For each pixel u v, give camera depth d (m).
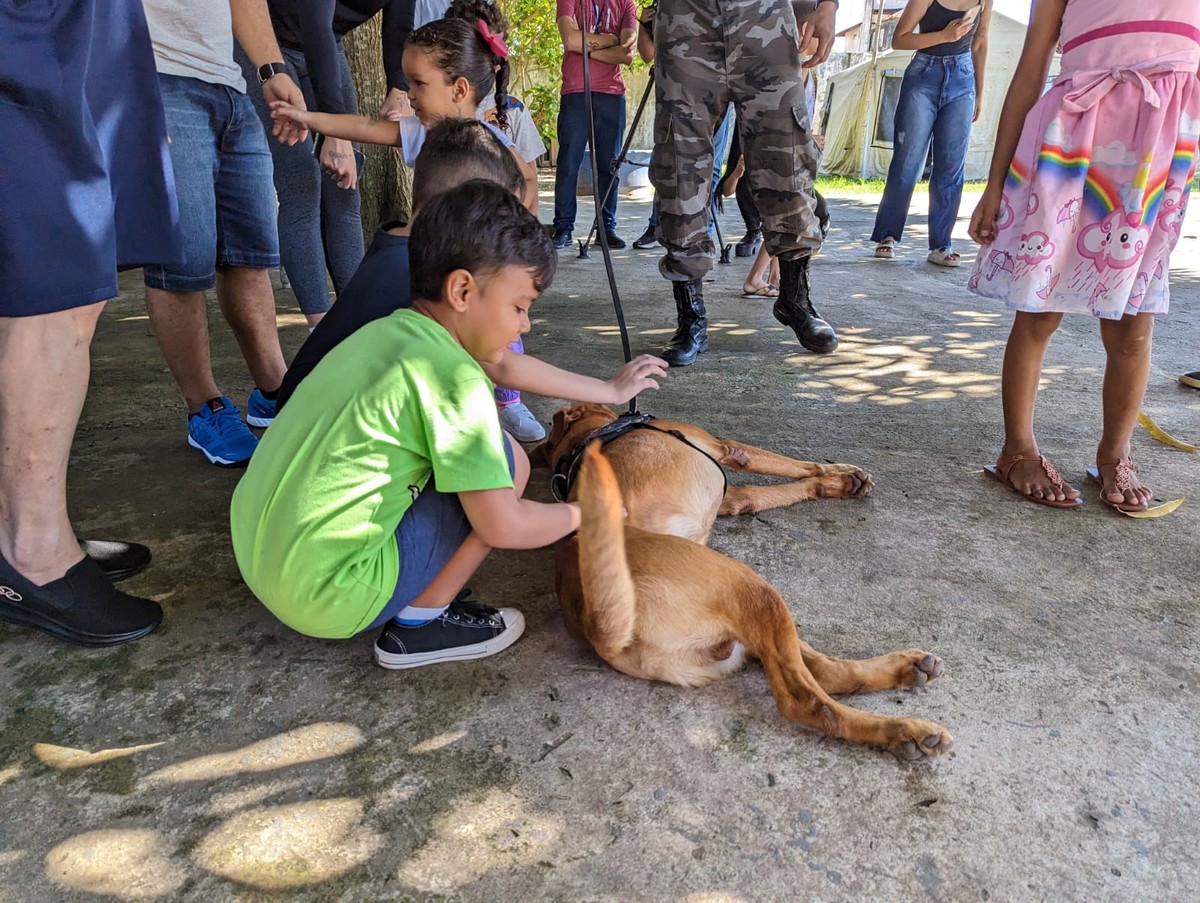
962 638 1.81
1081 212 2.18
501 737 1.54
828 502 2.47
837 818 1.34
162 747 1.52
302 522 1.48
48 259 1.54
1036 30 2.26
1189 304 4.93
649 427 2.22
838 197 12.25
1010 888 1.22
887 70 16.45
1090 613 1.90
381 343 1.53
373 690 1.67
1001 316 4.72
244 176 2.63
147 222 1.85
